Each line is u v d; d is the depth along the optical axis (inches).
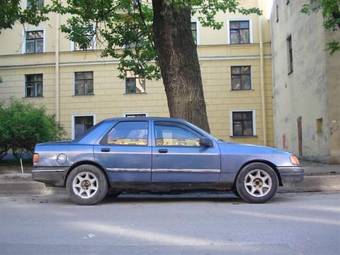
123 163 395.9
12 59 1395.2
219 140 405.1
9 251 241.8
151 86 1363.2
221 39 1357.0
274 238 260.5
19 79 1392.7
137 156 395.9
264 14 1348.4
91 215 342.6
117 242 257.3
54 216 341.4
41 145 406.0
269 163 394.3
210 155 393.7
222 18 1358.3
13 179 552.1
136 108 1363.2
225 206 378.3
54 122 921.5
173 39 533.3
